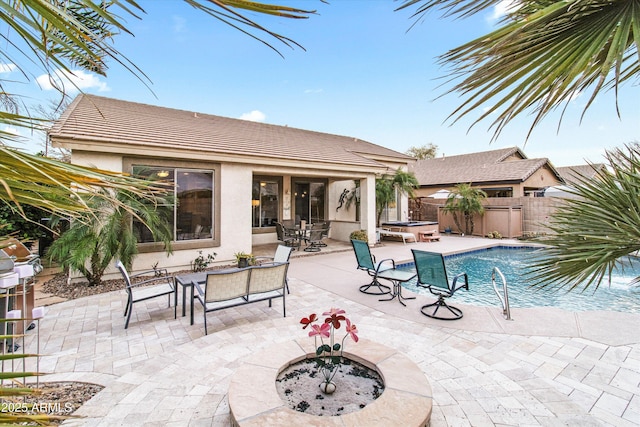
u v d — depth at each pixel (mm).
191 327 4883
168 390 3234
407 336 4492
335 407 2771
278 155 10008
